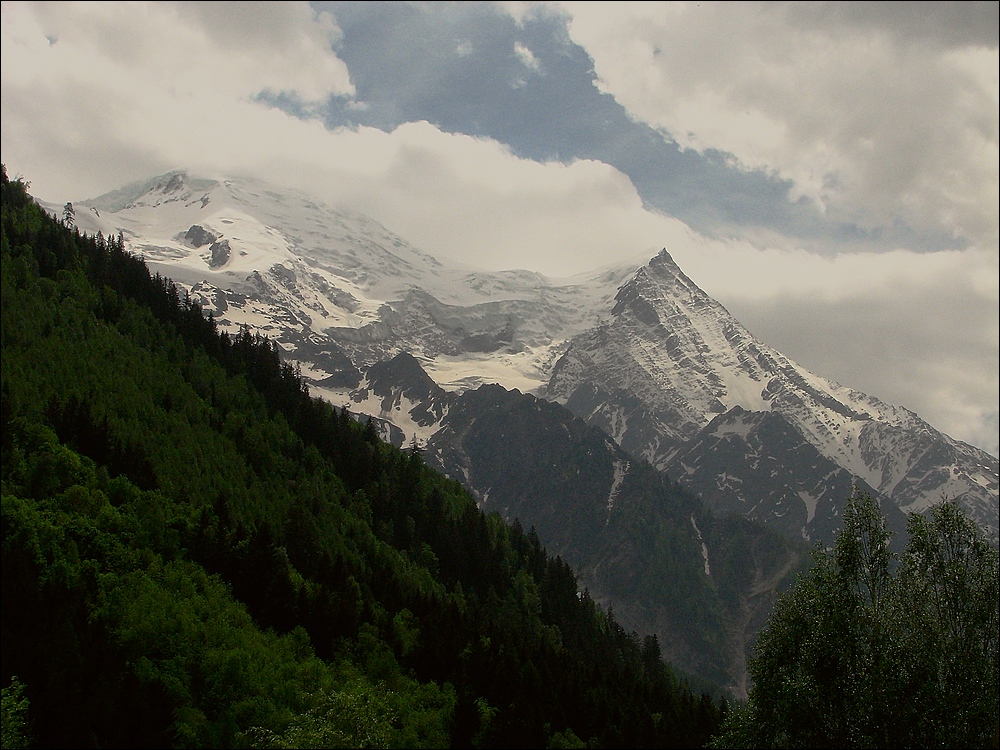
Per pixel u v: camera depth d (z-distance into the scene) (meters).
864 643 109.88
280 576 174.25
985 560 111.94
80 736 120.06
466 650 186.25
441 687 174.12
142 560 166.12
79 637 137.12
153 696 132.12
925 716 104.94
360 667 170.50
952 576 111.25
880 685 106.31
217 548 176.88
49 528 156.25
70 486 171.00
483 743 158.00
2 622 132.00
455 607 199.50
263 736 120.88
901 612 111.69
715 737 121.00
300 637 167.25
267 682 149.25
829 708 108.12
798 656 111.88
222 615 160.62
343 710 122.06
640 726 174.50
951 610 111.06
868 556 114.62
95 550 161.38
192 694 143.50
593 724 175.50
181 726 134.00
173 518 179.12
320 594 177.00
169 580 163.50
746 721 113.88
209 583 169.38
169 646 147.50
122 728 124.56
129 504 174.88
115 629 146.75
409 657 178.62
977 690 106.19
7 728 110.88
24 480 168.00
